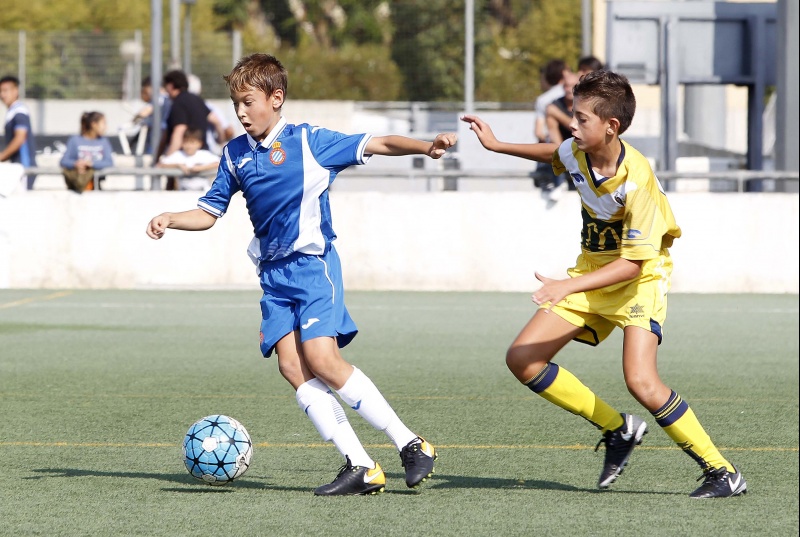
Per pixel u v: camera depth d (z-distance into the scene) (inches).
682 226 1820.9
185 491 676.1
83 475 718.5
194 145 1930.4
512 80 4936.0
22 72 3627.0
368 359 1234.0
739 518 621.3
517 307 1667.1
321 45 5713.6
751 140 2226.9
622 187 648.4
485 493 677.9
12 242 1860.2
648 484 706.8
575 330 685.9
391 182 2407.7
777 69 2034.9
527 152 699.4
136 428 876.0
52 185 2869.1
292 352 668.7
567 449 807.1
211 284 1873.8
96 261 1866.4
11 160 1959.9
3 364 1192.8
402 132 3408.0
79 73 3718.0
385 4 5733.3
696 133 3331.7
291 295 665.6
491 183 2297.0
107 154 1950.1
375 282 1854.1
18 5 5265.8
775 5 2181.3
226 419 696.4
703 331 1444.4
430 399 1006.4
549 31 5128.0
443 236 1844.2
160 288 1863.9
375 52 5472.4
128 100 3678.6
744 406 979.9
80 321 1525.6
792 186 1980.8
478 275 1845.5
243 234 1872.5
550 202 1834.4
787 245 1825.8
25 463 753.0
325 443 824.9
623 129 646.5
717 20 2172.7
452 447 813.9
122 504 643.5
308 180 653.3
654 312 669.3
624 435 685.9
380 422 673.0
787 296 1793.8
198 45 3494.1
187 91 1939.0
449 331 1441.9
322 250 663.1
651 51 2151.8
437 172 1873.8
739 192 1857.8
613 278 635.5
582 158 665.0
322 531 589.6
